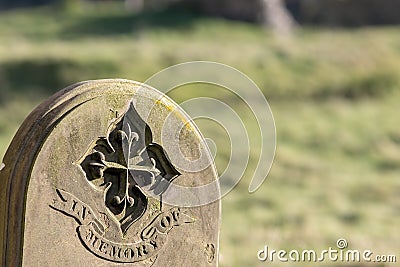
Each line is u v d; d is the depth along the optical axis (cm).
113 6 6053
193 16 4969
